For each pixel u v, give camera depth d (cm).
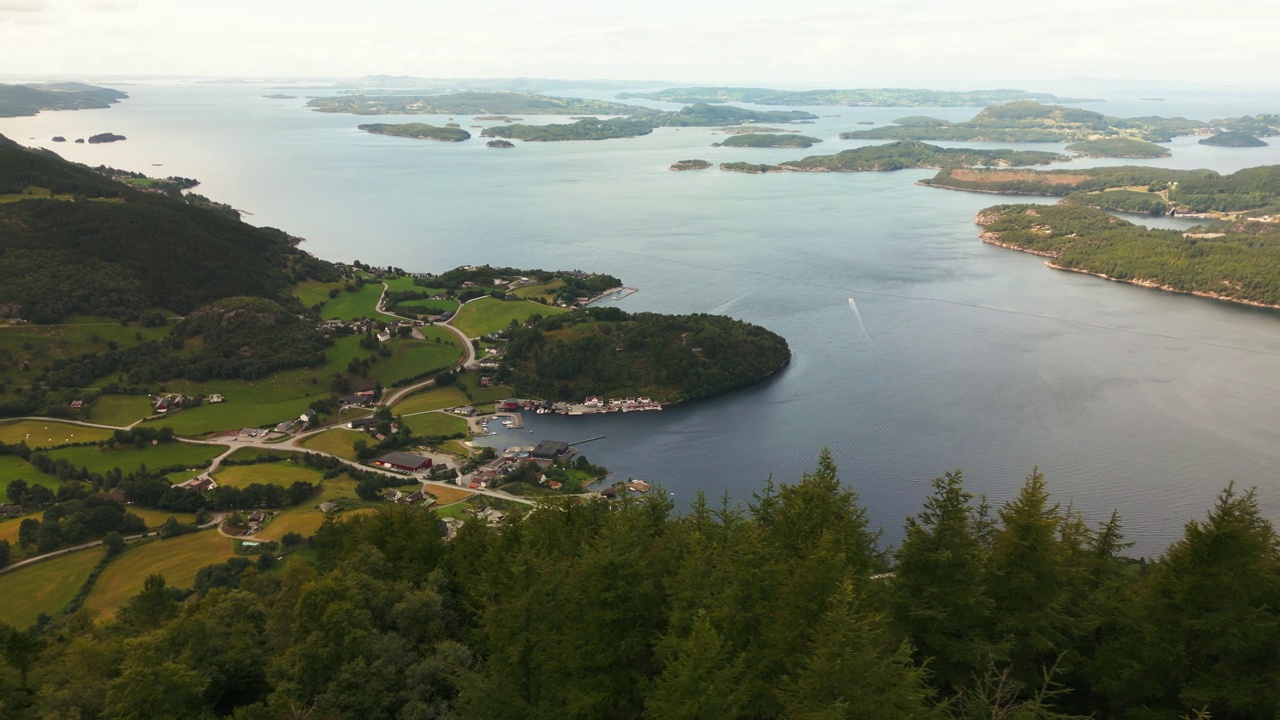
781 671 4972
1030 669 5575
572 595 5675
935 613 5378
